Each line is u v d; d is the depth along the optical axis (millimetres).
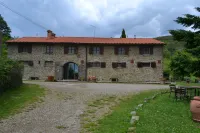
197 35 11906
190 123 7562
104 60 30438
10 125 7332
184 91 12555
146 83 28406
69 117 8422
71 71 33188
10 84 14414
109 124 7203
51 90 15695
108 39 32188
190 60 12336
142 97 13359
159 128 6488
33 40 30953
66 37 33250
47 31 33031
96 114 8914
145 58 30109
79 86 19922
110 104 11141
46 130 6793
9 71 14070
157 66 29906
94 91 16125
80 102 11609
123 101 11984
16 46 30734
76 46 30641
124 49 30391
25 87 16359
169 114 8719
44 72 30609
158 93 15234
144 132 6059
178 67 13445
